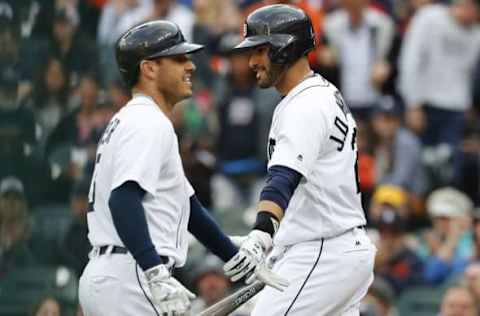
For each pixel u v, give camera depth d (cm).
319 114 2464
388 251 4328
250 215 4647
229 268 2348
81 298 2444
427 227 4812
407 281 4303
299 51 2503
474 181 5025
